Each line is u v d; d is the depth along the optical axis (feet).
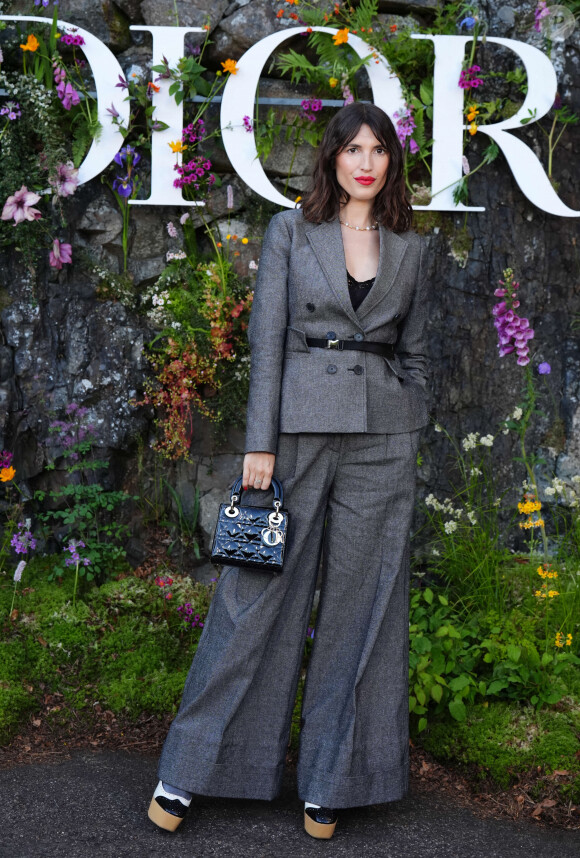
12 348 10.73
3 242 10.60
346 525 7.19
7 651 9.22
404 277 7.36
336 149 7.11
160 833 6.82
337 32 10.48
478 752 8.09
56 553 10.96
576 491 11.05
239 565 6.80
